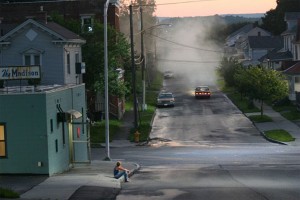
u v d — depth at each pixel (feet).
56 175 128.98
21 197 93.61
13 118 126.41
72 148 148.66
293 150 195.52
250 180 121.49
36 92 126.52
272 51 471.62
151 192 104.22
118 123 275.59
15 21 305.94
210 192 102.99
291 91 324.60
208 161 169.07
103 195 98.53
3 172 127.24
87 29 255.29
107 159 175.83
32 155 126.31
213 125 275.59
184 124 281.13
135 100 253.44
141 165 163.12
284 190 104.78
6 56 200.23
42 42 197.57
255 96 282.36
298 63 331.77
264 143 222.89
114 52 253.65
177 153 195.93
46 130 125.80
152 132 260.21
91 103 263.90
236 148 207.51
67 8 300.40
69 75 203.21
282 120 277.23
